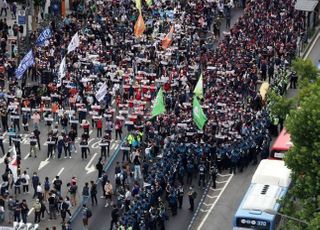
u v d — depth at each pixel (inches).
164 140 7790.4
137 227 6840.6
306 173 6122.1
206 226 7209.6
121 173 7401.6
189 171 7613.2
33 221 7135.8
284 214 6077.8
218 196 7578.7
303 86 6688.0
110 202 7337.6
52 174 7751.0
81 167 7869.1
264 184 6766.7
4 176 7293.3
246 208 6501.0
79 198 7455.7
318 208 6043.3
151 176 7308.1
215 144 7819.9
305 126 6082.7
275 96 6766.7
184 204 7470.5
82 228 7106.3
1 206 7096.5
